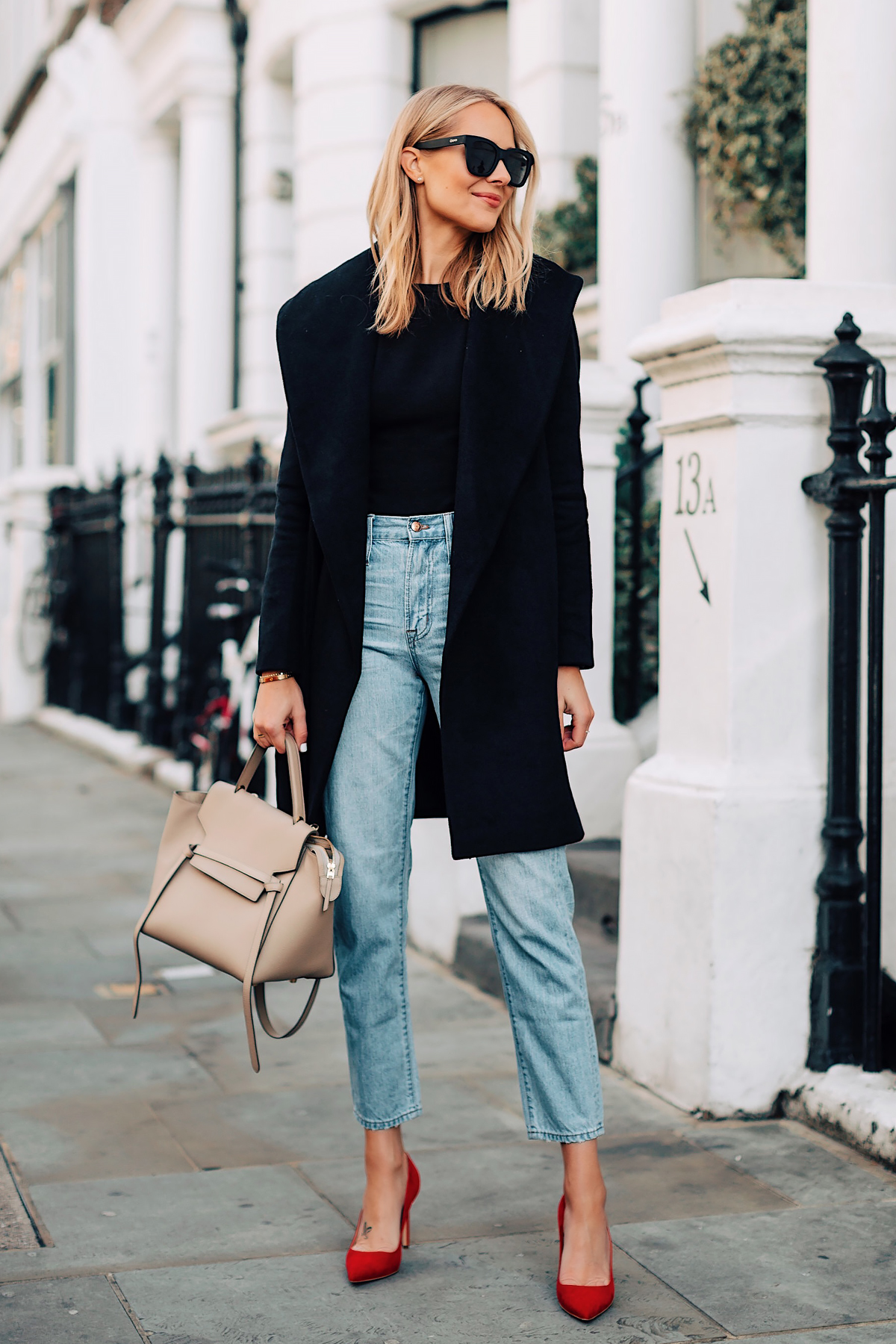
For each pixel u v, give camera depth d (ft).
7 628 41.42
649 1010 10.14
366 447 6.84
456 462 6.84
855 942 9.55
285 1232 7.80
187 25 33.24
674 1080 9.83
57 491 37.73
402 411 6.82
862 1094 9.09
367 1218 7.28
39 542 40.37
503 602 6.84
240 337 34.60
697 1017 9.56
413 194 6.98
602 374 14.51
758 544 9.43
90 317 39.78
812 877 9.57
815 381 9.41
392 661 6.95
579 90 20.84
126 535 34.83
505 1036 11.63
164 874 6.92
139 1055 11.19
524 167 6.89
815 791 9.55
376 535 6.90
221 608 22.65
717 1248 7.57
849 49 12.23
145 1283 7.14
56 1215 8.00
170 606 32.83
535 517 6.89
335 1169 8.75
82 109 39.19
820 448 9.50
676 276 17.37
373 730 6.98
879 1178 8.53
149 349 39.42
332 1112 9.82
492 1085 10.38
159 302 39.52
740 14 18.30
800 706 9.60
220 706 22.82
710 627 9.66
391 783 7.05
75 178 43.21
